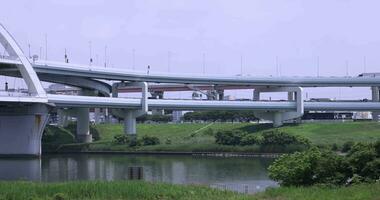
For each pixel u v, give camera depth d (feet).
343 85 496.64
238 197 111.34
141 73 449.48
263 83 492.13
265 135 381.40
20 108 352.49
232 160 331.36
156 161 328.70
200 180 226.17
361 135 404.98
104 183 126.11
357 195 99.45
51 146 411.34
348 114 645.92
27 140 351.05
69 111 447.83
